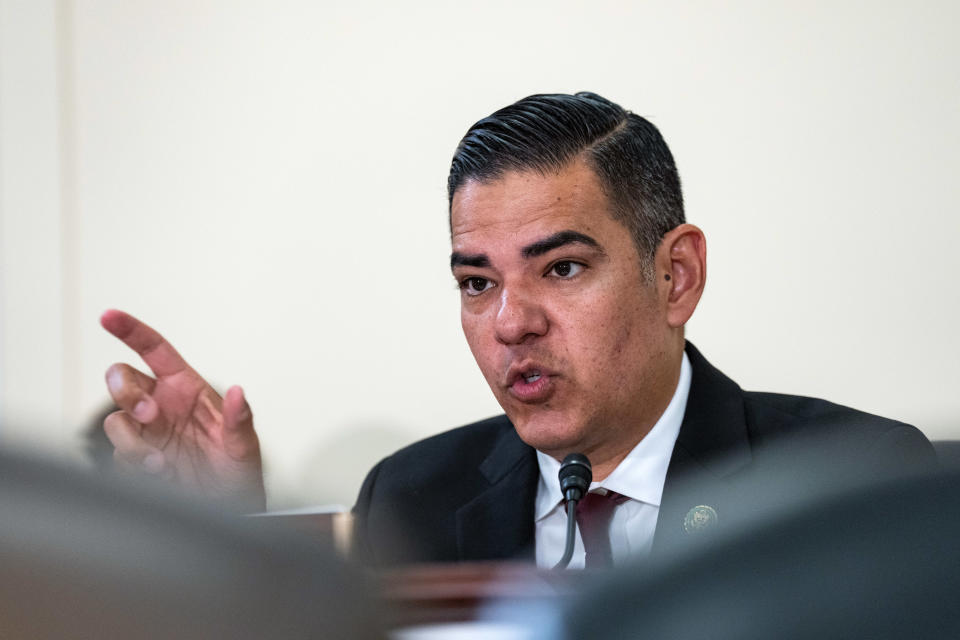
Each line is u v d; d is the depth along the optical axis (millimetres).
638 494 6293
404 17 13273
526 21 12992
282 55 13477
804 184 12242
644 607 1197
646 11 12648
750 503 1284
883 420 6543
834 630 1127
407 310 13250
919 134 12016
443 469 7238
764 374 12281
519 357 6117
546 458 6598
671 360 6441
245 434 5875
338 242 13375
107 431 5883
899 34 12047
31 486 1221
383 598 1362
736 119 12398
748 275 12336
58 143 13547
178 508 1263
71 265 13547
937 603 1114
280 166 13477
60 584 1205
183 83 13602
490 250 6070
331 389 13312
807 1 12211
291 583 1282
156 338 6012
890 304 12070
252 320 13453
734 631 1149
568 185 6020
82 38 13664
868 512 1153
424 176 13242
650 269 6273
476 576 3566
